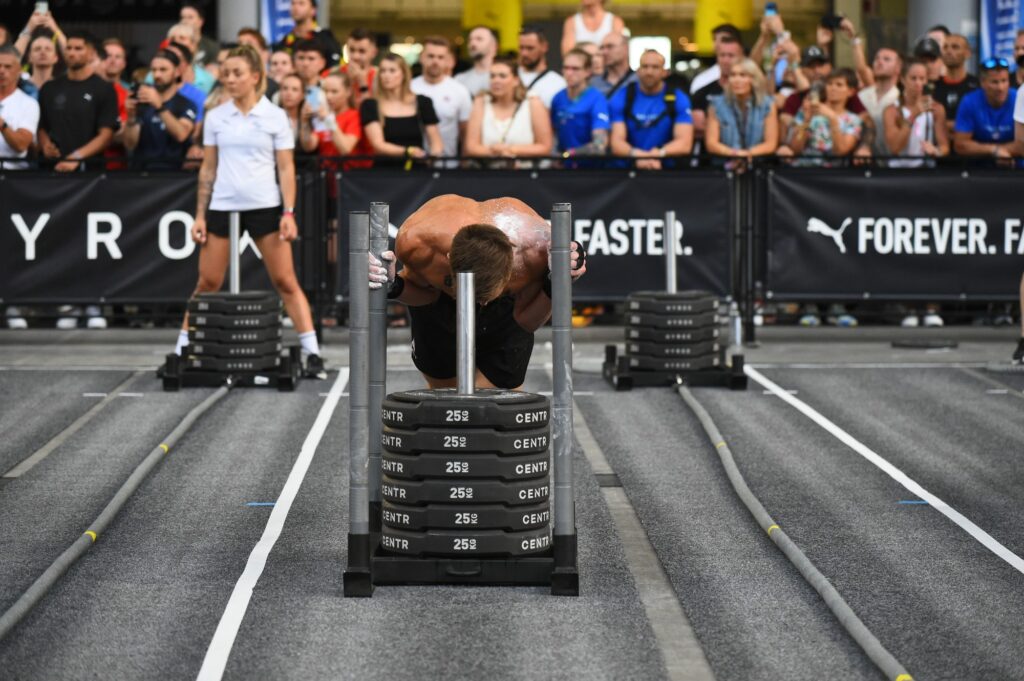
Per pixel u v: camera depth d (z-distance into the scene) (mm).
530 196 14586
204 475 9484
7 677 5953
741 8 21000
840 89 15352
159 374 12312
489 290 6926
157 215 14398
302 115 14906
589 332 15812
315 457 9953
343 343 14922
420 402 6898
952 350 14414
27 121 14891
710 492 9164
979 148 15523
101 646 6312
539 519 7070
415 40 21297
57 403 11539
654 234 14648
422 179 14477
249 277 14508
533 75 15852
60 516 8492
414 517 6988
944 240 14734
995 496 9031
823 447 10305
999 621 6699
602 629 6512
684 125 15102
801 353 14234
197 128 15352
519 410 6914
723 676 6008
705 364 12445
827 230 14703
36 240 14367
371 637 6391
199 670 6023
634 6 21047
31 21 15992
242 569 7457
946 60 16375
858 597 7047
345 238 14516
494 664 6082
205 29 20234
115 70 16516
